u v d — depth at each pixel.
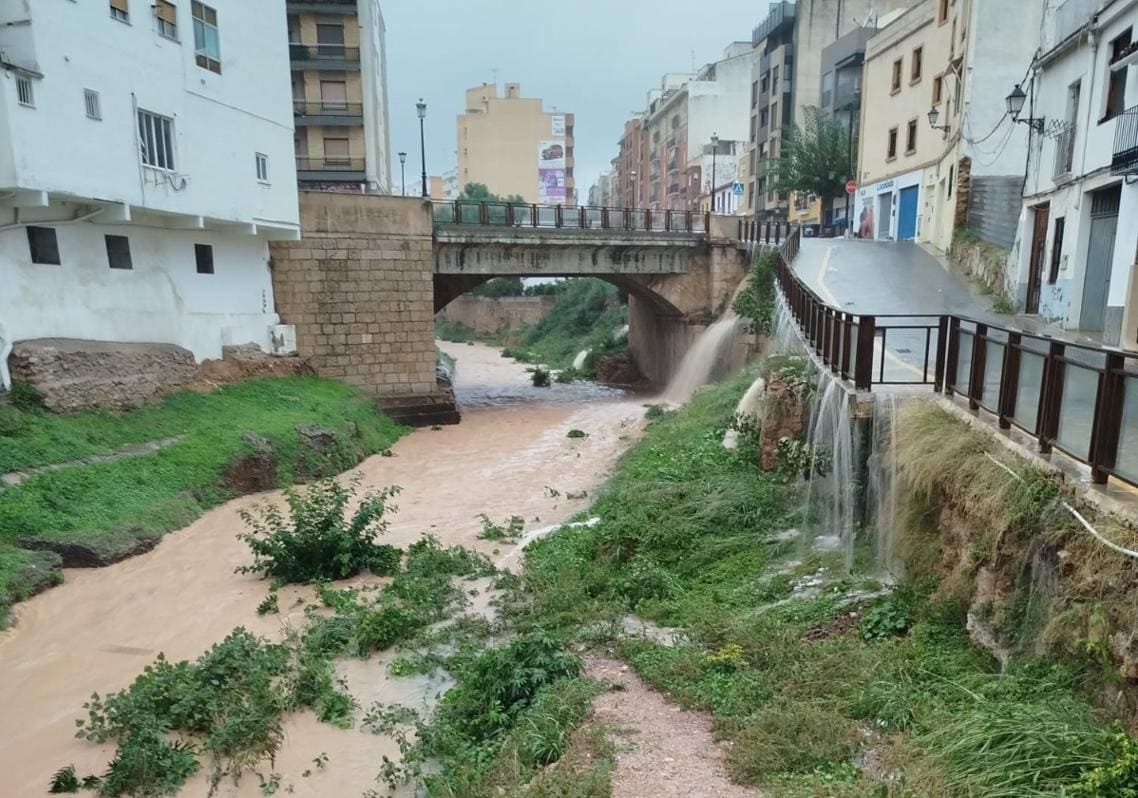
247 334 22.02
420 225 24.72
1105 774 4.21
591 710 6.78
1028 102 21.06
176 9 17.78
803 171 43.47
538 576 10.77
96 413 15.58
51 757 7.32
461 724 7.23
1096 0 16.36
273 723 7.40
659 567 10.48
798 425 12.30
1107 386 5.38
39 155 14.02
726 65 74.31
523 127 85.50
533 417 26.86
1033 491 6.01
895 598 7.64
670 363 34.19
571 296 56.62
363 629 9.35
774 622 7.97
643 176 96.31
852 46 43.44
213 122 19.17
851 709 6.16
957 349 8.68
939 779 4.74
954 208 26.28
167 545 13.20
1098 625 4.84
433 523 14.64
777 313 20.23
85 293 16.69
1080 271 16.69
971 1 25.30
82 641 9.76
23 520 11.98
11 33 13.83
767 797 5.09
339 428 20.02
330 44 40.72
